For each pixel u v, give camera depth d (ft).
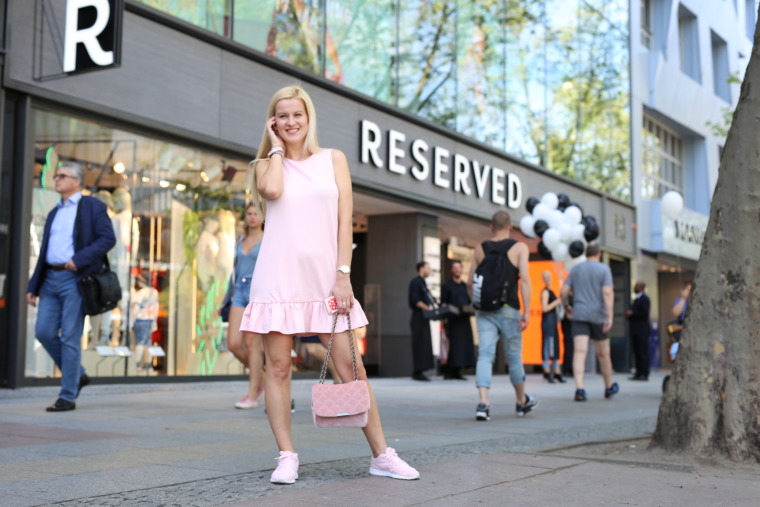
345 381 10.61
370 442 10.72
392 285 44.52
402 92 42.60
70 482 9.80
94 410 19.42
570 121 59.31
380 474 10.65
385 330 44.52
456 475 10.83
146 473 10.54
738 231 12.72
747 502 9.41
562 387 37.55
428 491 9.64
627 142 67.56
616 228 64.39
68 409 19.04
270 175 10.48
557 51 58.34
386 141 40.57
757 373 12.26
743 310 12.53
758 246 12.57
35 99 24.57
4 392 22.81
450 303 42.04
